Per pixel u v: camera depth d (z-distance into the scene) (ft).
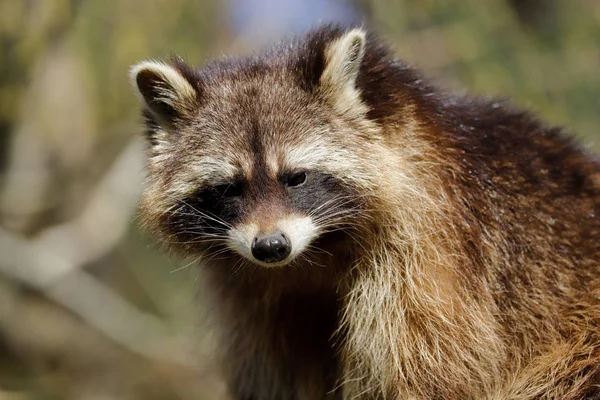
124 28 61.82
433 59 65.05
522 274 32.65
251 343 35.86
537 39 66.54
